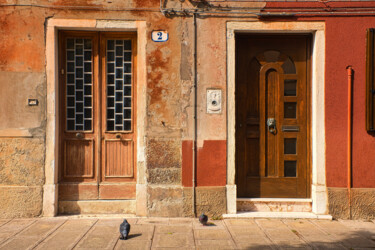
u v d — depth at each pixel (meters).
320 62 5.23
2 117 5.11
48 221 4.98
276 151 5.50
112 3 5.18
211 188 5.22
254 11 5.21
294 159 5.48
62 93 5.36
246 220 5.11
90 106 5.41
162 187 5.22
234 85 5.26
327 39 5.21
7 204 5.12
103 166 5.39
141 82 5.21
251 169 5.51
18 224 4.85
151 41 5.21
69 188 5.32
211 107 5.23
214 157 5.25
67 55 5.39
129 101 5.43
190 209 5.23
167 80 5.22
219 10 5.22
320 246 4.13
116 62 5.42
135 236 4.43
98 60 5.38
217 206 5.23
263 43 5.49
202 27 5.23
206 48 5.23
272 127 5.49
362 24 5.19
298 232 4.62
